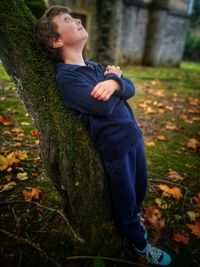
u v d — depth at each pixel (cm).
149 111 479
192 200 242
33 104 157
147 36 1312
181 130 407
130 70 1048
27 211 207
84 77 150
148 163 298
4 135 330
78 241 179
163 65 1417
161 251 179
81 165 157
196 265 182
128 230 169
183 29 1474
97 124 150
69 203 175
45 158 166
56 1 828
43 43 154
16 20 152
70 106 151
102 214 169
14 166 263
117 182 156
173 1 1330
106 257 176
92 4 865
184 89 727
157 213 220
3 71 686
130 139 154
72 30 152
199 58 2281
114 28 784
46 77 156
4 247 178
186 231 209
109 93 143
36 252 176
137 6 1174
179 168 293
